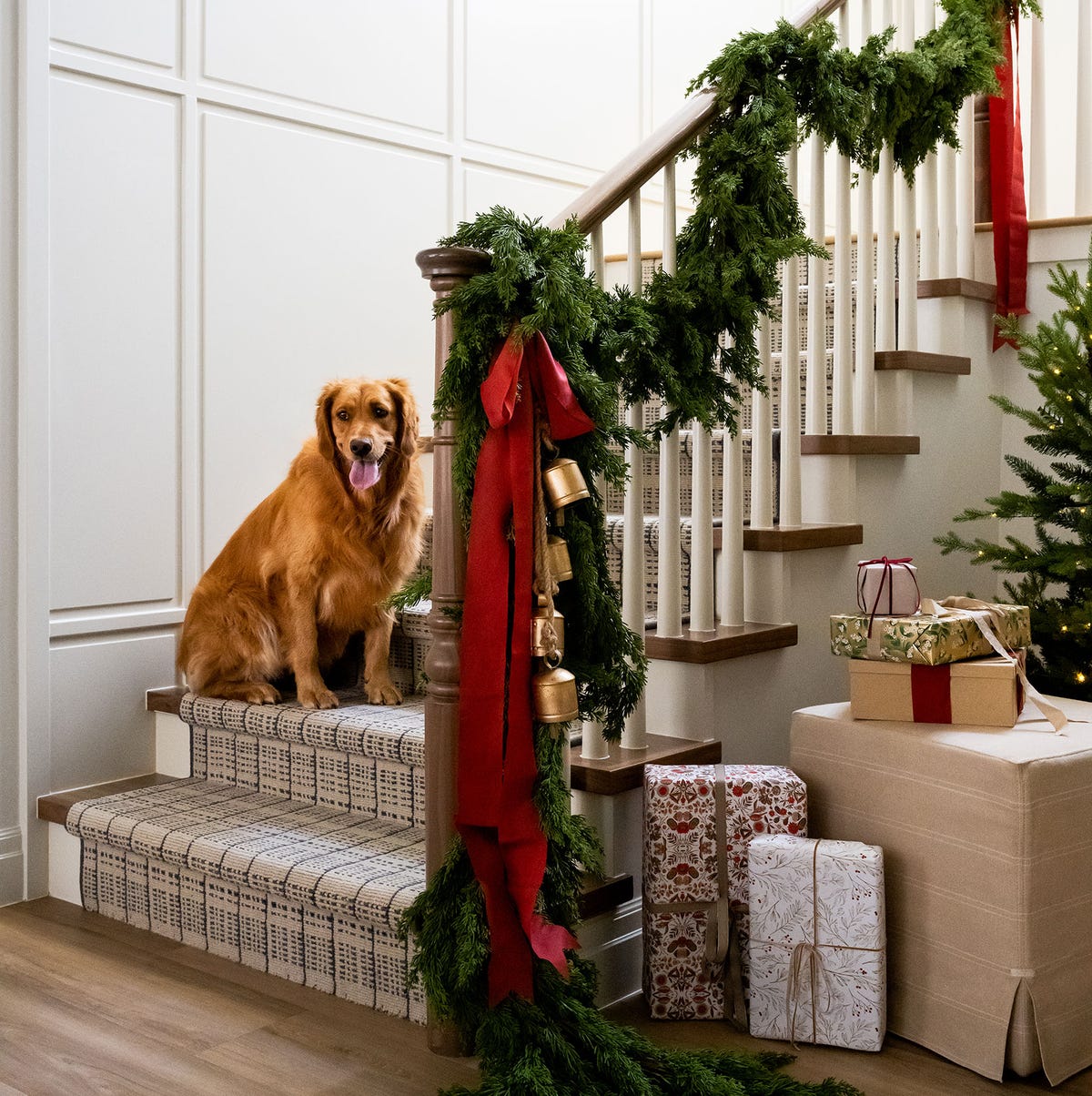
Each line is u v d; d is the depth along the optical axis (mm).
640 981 2229
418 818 2447
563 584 1900
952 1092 1827
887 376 2900
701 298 2125
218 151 3072
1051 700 2238
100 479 2850
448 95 3658
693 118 2186
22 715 2709
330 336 3355
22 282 2676
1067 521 2592
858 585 2148
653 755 2262
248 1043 1979
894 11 3193
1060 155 4539
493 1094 1637
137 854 2514
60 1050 1946
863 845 2002
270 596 2834
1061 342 2547
